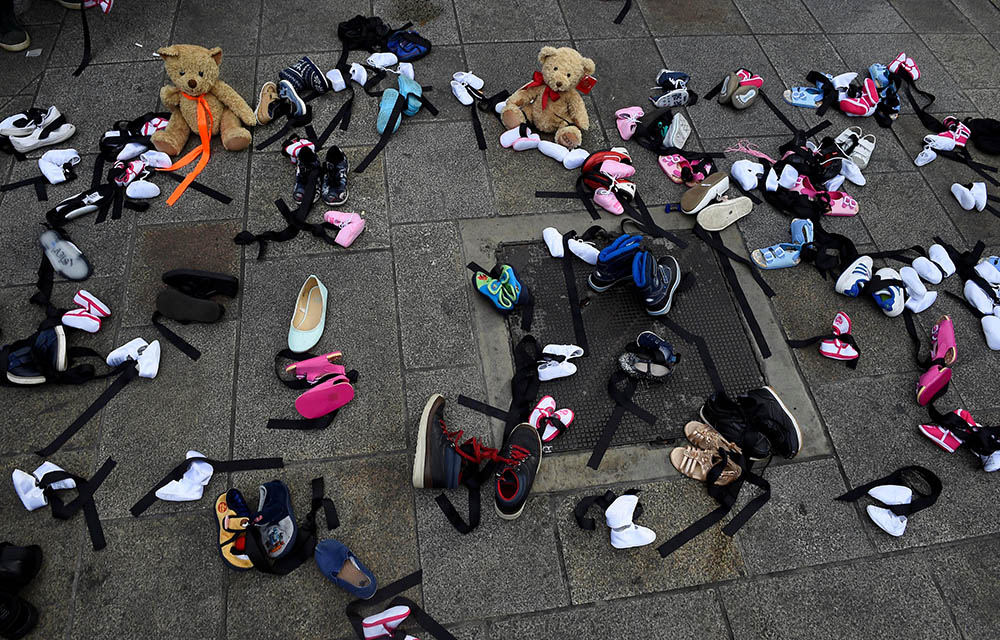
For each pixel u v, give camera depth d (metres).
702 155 4.33
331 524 2.86
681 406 3.30
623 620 2.72
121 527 2.82
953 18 5.62
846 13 5.57
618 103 4.68
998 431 3.18
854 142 4.47
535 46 4.99
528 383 3.25
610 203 3.96
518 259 3.79
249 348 3.35
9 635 2.51
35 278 3.57
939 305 3.83
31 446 3.02
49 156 3.94
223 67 4.65
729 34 5.27
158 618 2.63
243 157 4.14
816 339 3.55
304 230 3.81
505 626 2.67
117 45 4.73
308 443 3.08
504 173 4.19
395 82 4.66
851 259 3.86
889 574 2.90
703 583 2.82
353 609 2.65
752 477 3.08
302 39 4.88
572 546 2.88
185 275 3.37
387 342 3.42
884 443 3.26
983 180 4.46
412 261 3.74
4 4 4.48
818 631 2.74
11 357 3.12
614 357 3.43
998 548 2.99
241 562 2.70
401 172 4.15
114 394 3.16
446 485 2.88
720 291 3.75
